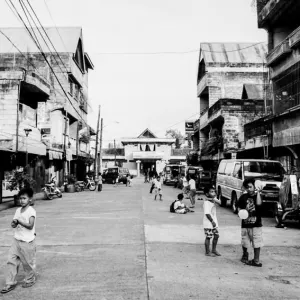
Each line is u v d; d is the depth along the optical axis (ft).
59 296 17.43
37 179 84.69
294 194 37.60
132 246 28.71
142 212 51.80
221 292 17.97
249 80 127.13
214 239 25.82
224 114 102.01
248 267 22.68
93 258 24.86
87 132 145.89
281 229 37.65
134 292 17.93
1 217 46.98
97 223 41.19
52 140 102.27
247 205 23.29
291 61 61.46
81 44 124.16
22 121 76.43
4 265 23.25
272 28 71.31
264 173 52.75
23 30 120.06
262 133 73.67
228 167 59.41
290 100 63.26
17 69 73.46
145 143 235.20
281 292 18.02
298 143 56.75
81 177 144.56
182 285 19.02
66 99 110.63
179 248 28.02
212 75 127.13
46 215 48.78
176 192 100.37
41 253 26.43
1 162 65.05
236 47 133.90
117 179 159.02
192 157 147.33
